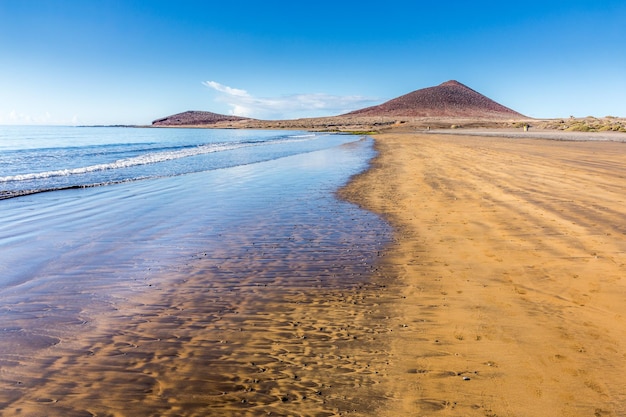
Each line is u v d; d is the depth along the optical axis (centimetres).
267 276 549
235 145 4075
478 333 385
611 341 362
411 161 1992
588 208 855
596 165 1527
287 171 1778
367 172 1675
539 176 1299
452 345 365
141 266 592
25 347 369
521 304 444
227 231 788
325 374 325
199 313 439
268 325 410
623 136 3706
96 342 378
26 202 1070
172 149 3381
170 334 393
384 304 456
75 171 1744
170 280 538
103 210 981
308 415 279
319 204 1045
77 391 306
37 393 304
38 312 442
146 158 2467
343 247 676
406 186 1276
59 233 773
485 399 291
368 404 289
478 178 1330
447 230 755
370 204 1028
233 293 493
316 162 2166
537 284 496
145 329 403
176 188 1316
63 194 1194
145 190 1274
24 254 645
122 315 435
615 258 568
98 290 504
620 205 869
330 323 413
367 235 745
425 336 382
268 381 317
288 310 445
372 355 351
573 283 493
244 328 404
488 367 330
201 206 1029
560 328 389
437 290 491
